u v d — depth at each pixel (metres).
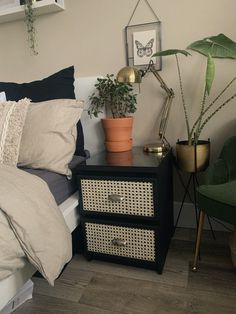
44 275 0.90
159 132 1.69
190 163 1.49
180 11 1.56
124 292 1.22
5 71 2.00
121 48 1.71
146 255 1.32
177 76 1.65
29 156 1.29
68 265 1.43
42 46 1.87
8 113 1.35
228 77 1.56
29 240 0.88
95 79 1.72
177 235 1.69
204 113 1.60
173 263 1.40
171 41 1.61
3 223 0.85
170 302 1.14
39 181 1.08
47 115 1.32
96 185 1.33
